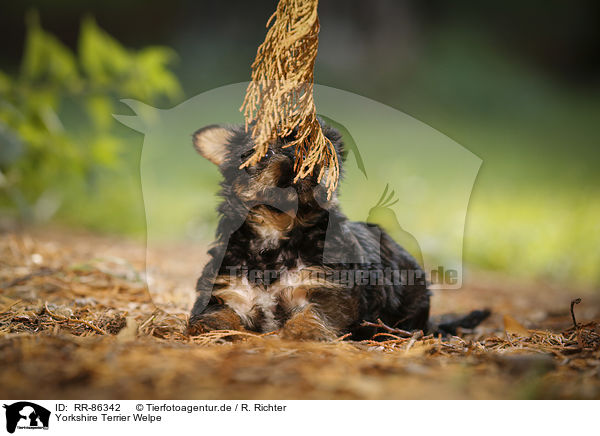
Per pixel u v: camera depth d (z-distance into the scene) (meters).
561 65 54.47
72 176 16.55
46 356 5.62
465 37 51.25
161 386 5.05
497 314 11.28
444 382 5.47
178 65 41.12
